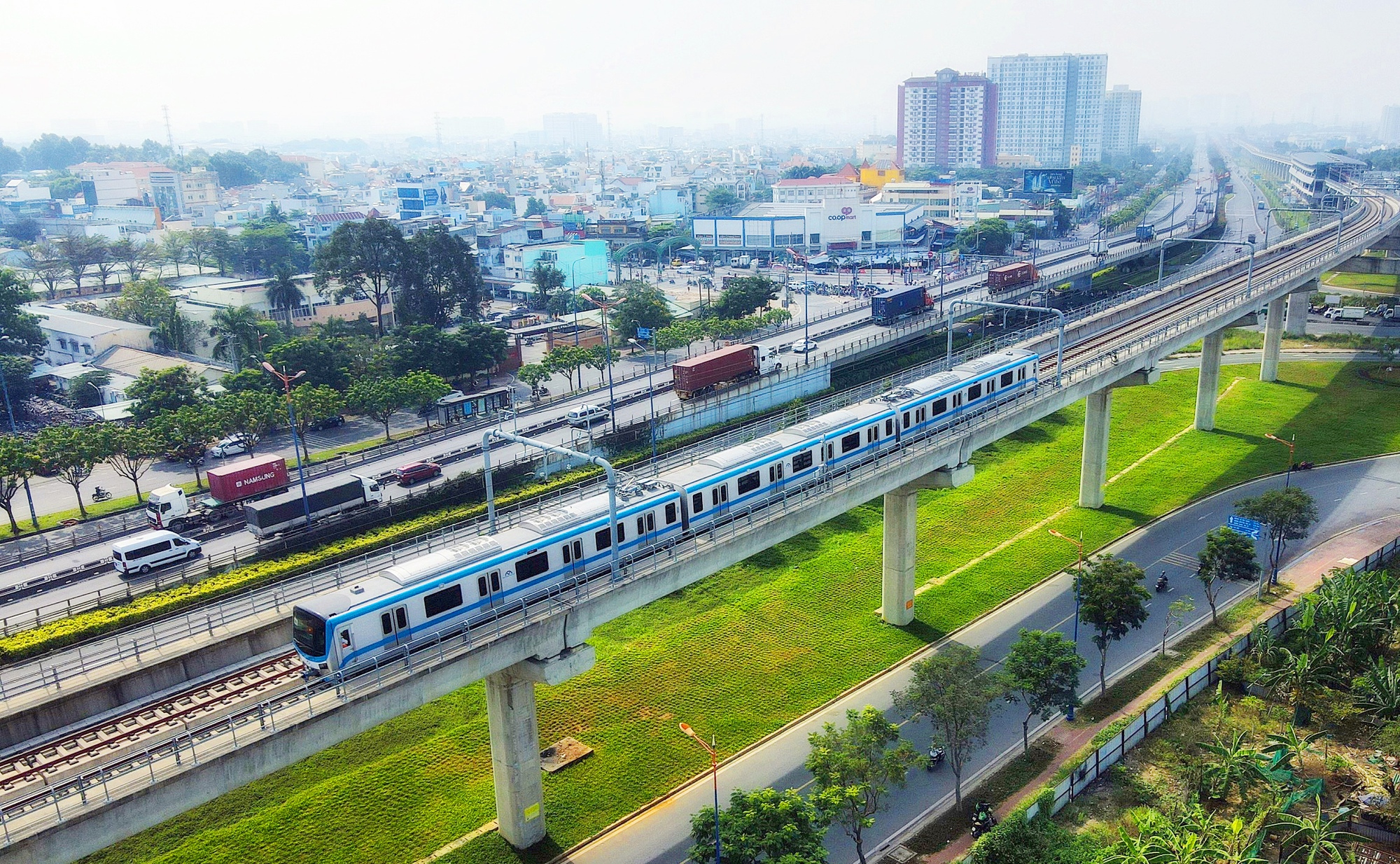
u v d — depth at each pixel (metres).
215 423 103.12
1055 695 56.75
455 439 113.00
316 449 116.06
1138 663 70.56
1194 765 56.12
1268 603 78.12
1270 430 118.31
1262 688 64.75
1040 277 189.25
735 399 121.19
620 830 55.22
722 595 82.19
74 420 126.62
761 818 44.41
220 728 41.78
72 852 36.91
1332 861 48.94
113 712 57.38
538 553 53.12
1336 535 90.12
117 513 96.19
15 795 45.56
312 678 47.84
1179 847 45.66
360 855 53.66
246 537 87.06
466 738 64.00
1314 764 58.03
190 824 56.16
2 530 93.00
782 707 66.75
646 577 54.47
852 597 81.69
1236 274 152.12
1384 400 127.69
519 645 49.16
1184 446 114.50
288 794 58.78
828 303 199.38
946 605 80.12
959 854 51.69
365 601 46.97
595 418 114.06
